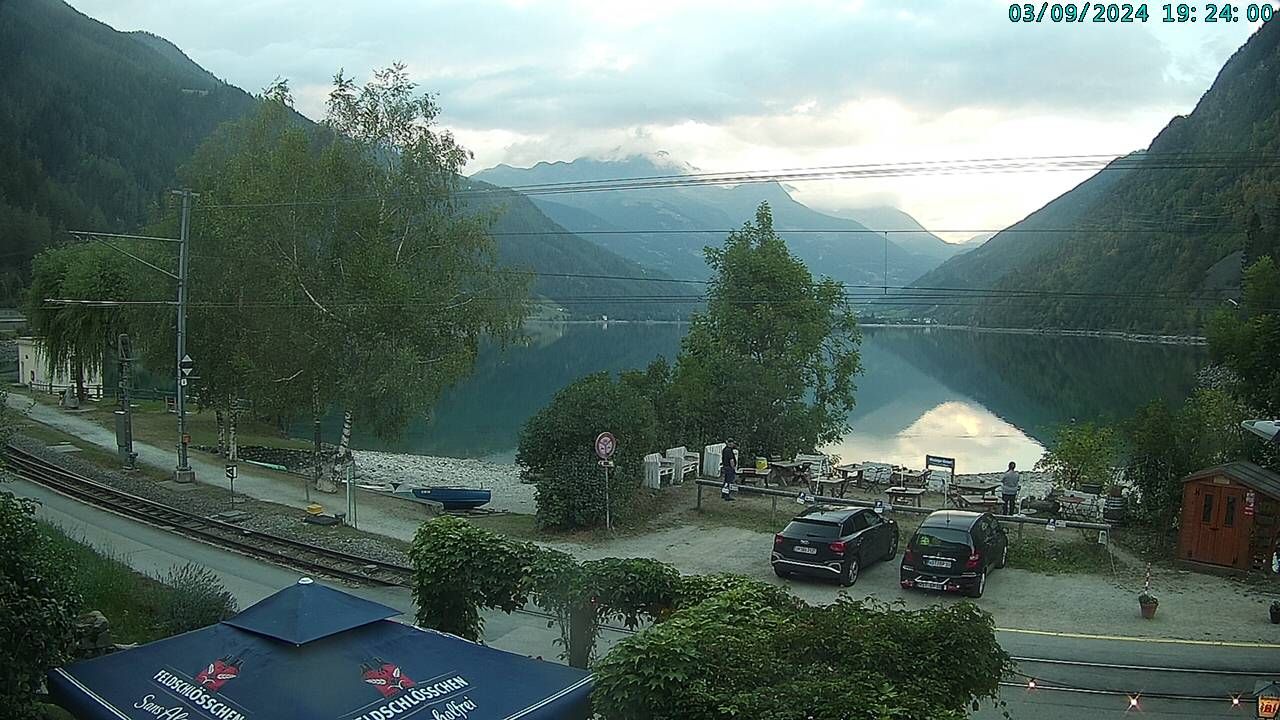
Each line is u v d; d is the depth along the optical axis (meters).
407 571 20.39
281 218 32.59
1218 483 20.44
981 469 44.88
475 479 41.31
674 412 34.66
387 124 34.31
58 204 138.88
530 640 15.46
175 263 41.47
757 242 41.22
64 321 50.62
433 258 34.41
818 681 7.20
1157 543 22.20
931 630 8.37
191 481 31.73
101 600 14.94
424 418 35.12
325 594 8.58
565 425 25.84
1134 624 16.81
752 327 39.38
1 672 7.86
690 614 8.97
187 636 8.23
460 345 34.47
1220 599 18.33
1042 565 20.89
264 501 29.12
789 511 26.98
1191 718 12.48
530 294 36.31
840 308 41.41
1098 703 13.00
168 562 20.66
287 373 33.16
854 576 19.98
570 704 7.88
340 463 33.16
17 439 37.09
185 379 32.09
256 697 7.26
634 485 26.44
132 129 184.38
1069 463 27.33
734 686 7.47
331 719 7.05
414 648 8.33
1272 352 23.94
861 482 29.92
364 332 32.09
